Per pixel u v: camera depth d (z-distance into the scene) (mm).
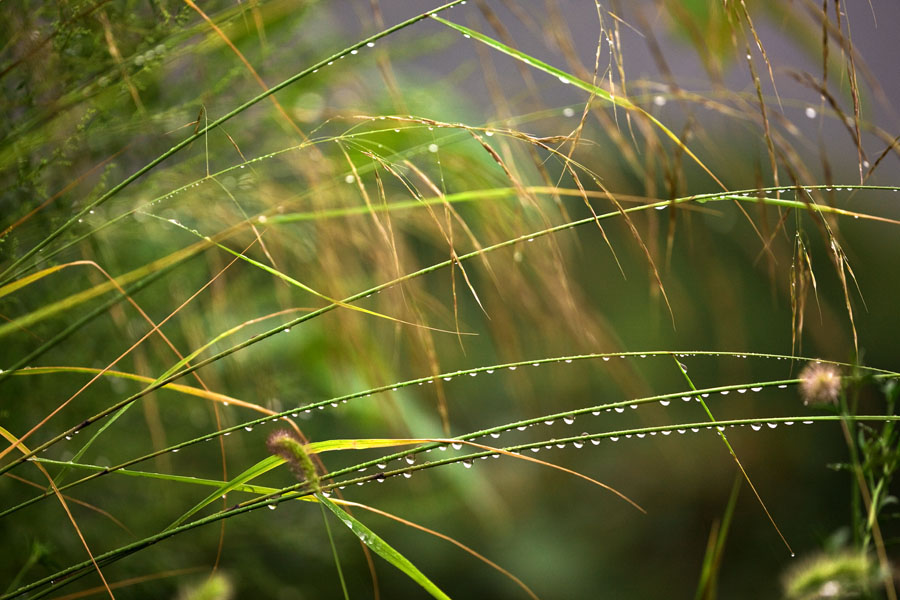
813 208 1307
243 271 1686
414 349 1591
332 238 1548
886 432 1284
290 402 1862
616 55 1349
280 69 1605
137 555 1644
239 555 1821
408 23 1315
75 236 1429
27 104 1380
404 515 2193
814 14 1329
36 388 1525
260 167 1584
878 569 1259
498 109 1549
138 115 1465
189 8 1459
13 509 1236
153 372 1631
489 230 1600
